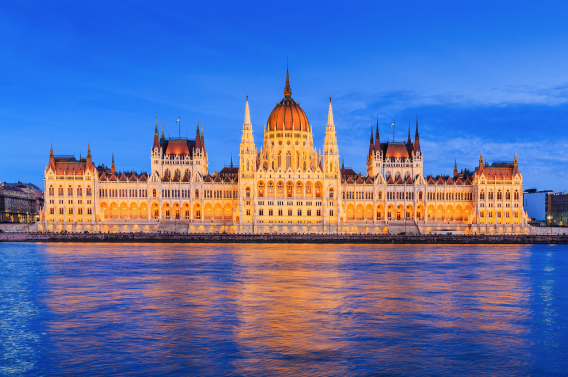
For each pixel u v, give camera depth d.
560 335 62.81
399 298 85.38
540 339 61.09
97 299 83.81
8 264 132.38
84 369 50.66
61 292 90.38
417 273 117.25
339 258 152.50
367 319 70.25
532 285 100.25
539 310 76.62
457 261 145.62
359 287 96.44
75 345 58.19
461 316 72.44
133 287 95.62
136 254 163.38
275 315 72.38
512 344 59.09
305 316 71.94
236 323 67.75
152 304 79.75
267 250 184.38
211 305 79.06
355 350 56.47
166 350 56.34
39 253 166.75
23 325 66.62
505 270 124.19
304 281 103.75
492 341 60.19
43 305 79.06
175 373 49.56
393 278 108.62
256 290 92.56
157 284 99.19
